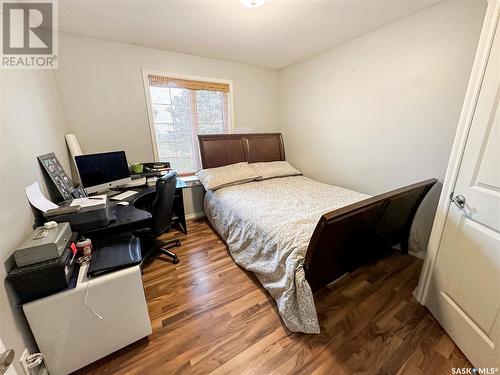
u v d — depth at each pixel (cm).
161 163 282
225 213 242
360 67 247
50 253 104
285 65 343
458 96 180
